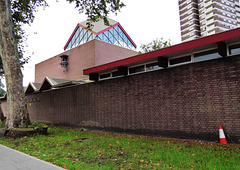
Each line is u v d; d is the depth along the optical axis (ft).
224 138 21.52
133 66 33.24
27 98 64.49
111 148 21.45
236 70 21.63
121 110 33.88
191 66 25.57
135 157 17.61
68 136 31.09
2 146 24.91
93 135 31.94
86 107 41.16
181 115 26.03
